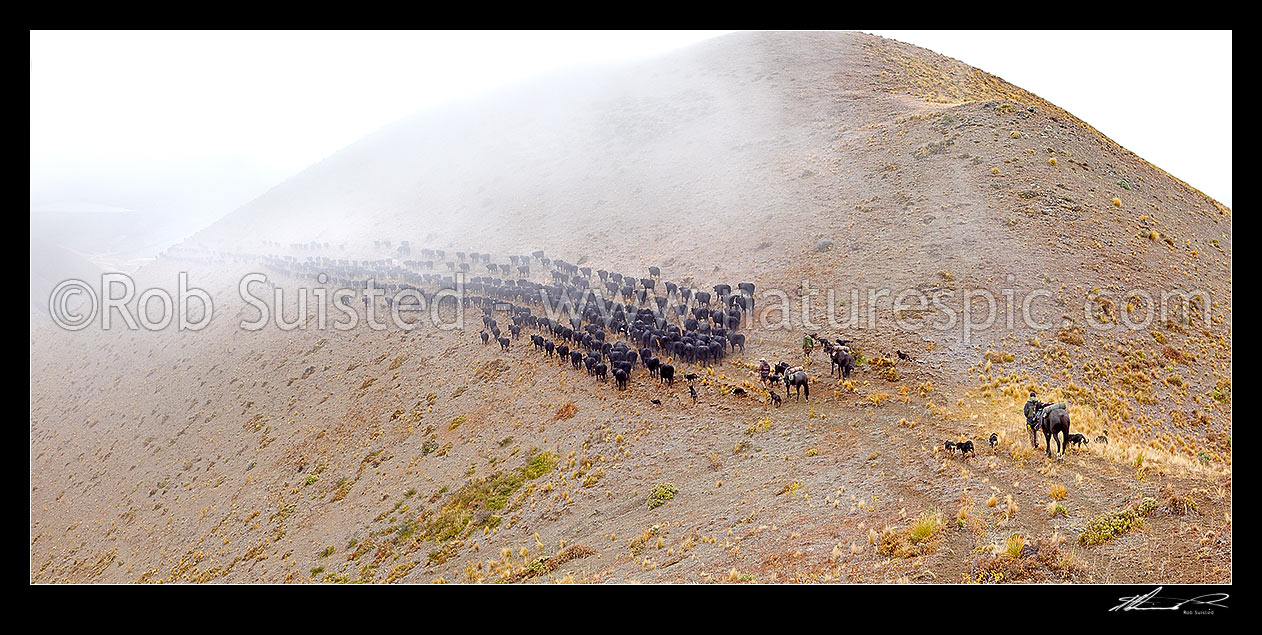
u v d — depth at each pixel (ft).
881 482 80.79
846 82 309.83
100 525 175.63
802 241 178.70
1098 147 194.59
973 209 162.61
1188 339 124.88
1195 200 186.70
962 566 59.47
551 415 133.80
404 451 147.02
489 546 101.86
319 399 187.73
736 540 76.95
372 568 110.22
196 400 219.61
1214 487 67.05
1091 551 59.31
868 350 122.72
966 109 217.77
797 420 105.50
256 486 159.94
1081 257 141.38
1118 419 101.76
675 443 109.70
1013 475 76.02
